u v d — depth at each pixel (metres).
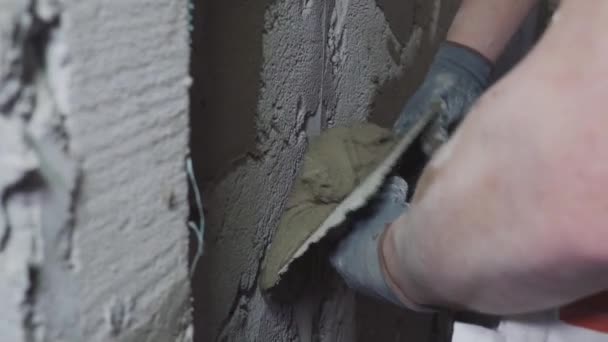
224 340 0.73
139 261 0.37
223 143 0.66
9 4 0.27
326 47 0.90
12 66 0.27
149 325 0.39
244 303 0.77
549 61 0.37
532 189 0.36
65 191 0.31
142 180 0.36
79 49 0.30
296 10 0.78
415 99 0.87
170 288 0.41
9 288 0.30
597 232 0.35
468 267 0.44
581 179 0.34
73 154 0.31
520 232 0.38
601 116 0.33
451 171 0.43
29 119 0.29
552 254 0.38
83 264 0.33
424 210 0.47
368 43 1.05
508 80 0.40
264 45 0.72
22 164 0.28
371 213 0.74
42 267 0.31
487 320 0.70
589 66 0.35
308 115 0.88
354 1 0.96
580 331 0.53
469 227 0.42
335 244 0.75
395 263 0.58
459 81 0.85
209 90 0.62
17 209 0.30
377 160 0.81
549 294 0.43
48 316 0.32
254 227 0.77
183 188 0.40
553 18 0.39
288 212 0.80
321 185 0.79
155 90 0.36
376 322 1.21
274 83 0.76
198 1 0.57
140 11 0.34
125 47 0.33
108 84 0.32
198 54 0.59
